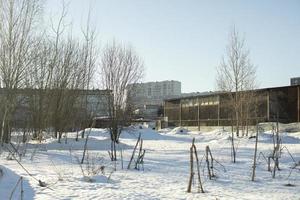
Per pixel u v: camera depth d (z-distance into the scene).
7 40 23.62
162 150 28.02
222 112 57.81
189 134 54.44
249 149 27.17
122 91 32.50
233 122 44.78
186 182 12.69
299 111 46.97
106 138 35.62
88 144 28.34
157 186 11.77
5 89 23.41
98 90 33.19
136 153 24.44
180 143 38.62
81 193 10.18
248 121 44.44
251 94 42.97
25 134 26.44
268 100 49.38
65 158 19.25
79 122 33.38
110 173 13.85
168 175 14.22
